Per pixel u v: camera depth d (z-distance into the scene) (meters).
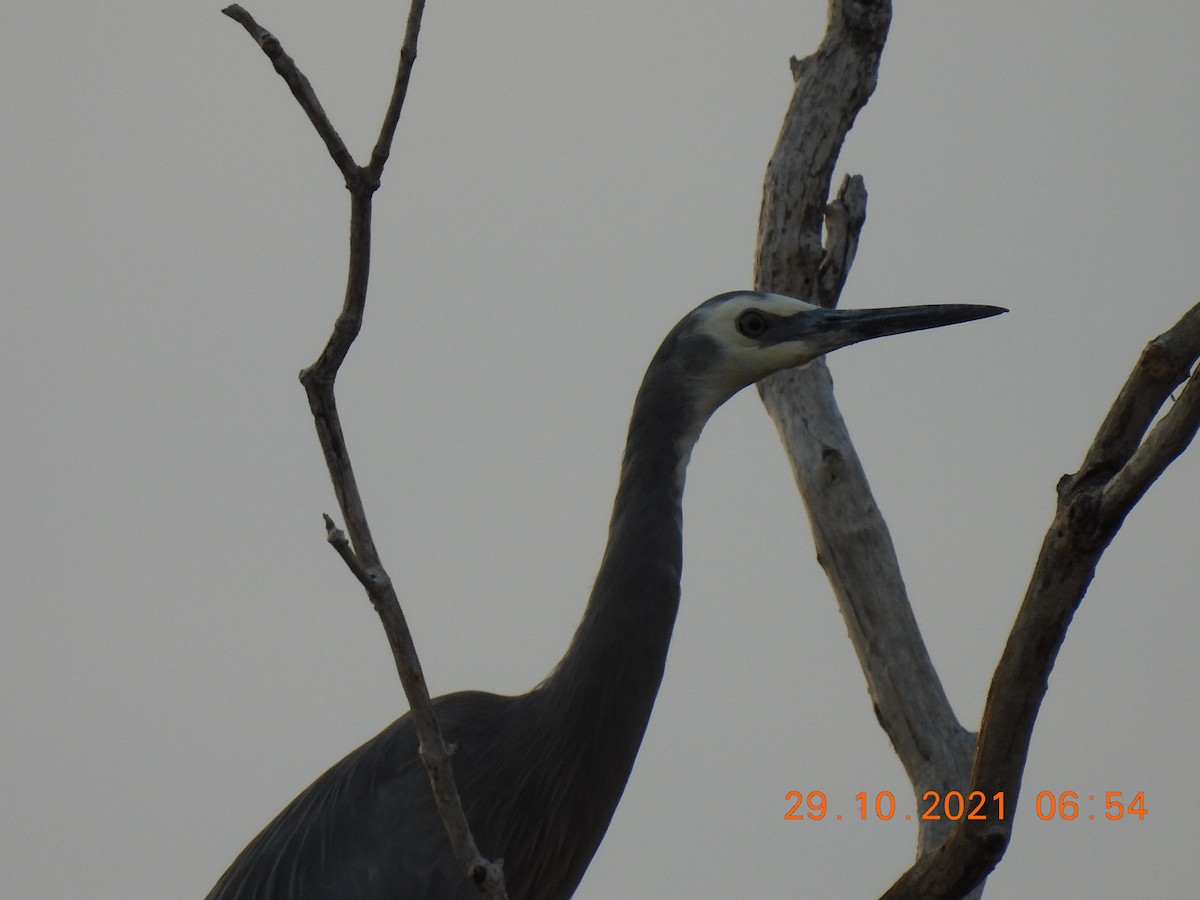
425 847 10.02
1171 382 7.41
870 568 11.98
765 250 13.12
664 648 10.03
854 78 13.11
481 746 10.30
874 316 10.59
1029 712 7.93
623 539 10.12
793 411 12.43
